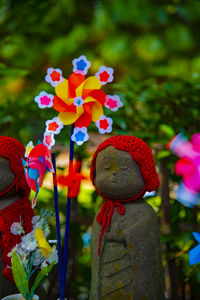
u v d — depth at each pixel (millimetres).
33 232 1638
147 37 4617
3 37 3893
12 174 1686
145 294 1582
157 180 1641
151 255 1597
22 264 1635
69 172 1676
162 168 2197
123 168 1600
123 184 1594
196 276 2236
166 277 2195
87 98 1608
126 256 1596
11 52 4094
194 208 2244
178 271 2301
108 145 1625
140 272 1584
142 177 1613
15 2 3637
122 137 1639
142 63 4594
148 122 2340
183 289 2273
